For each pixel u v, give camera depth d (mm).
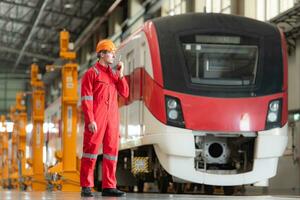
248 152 12211
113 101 8977
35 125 25734
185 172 11812
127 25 33062
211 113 11875
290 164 19234
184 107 11891
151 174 14922
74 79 17219
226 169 12359
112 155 9031
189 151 11750
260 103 12094
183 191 14000
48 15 41969
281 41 12844
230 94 12070
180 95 11945
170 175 12914
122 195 9031
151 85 12273
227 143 12219
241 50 12570
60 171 16969
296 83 19203
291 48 19562
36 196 9258
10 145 42344
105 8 35219
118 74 9016
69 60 17672
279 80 12453
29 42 47812
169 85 12039
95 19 35938
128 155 15461
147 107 12391
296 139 19016
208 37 12531
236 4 21984
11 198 8008
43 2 35781
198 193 14555
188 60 12320
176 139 11750
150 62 12422
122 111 14828
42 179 24891
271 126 12078
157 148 12195
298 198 9102
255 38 12680
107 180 9023
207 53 12438
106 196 8977
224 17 12961
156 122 12000
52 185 17266
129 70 14258
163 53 12281
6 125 43094
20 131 32688
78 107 21328
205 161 12039
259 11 21500
